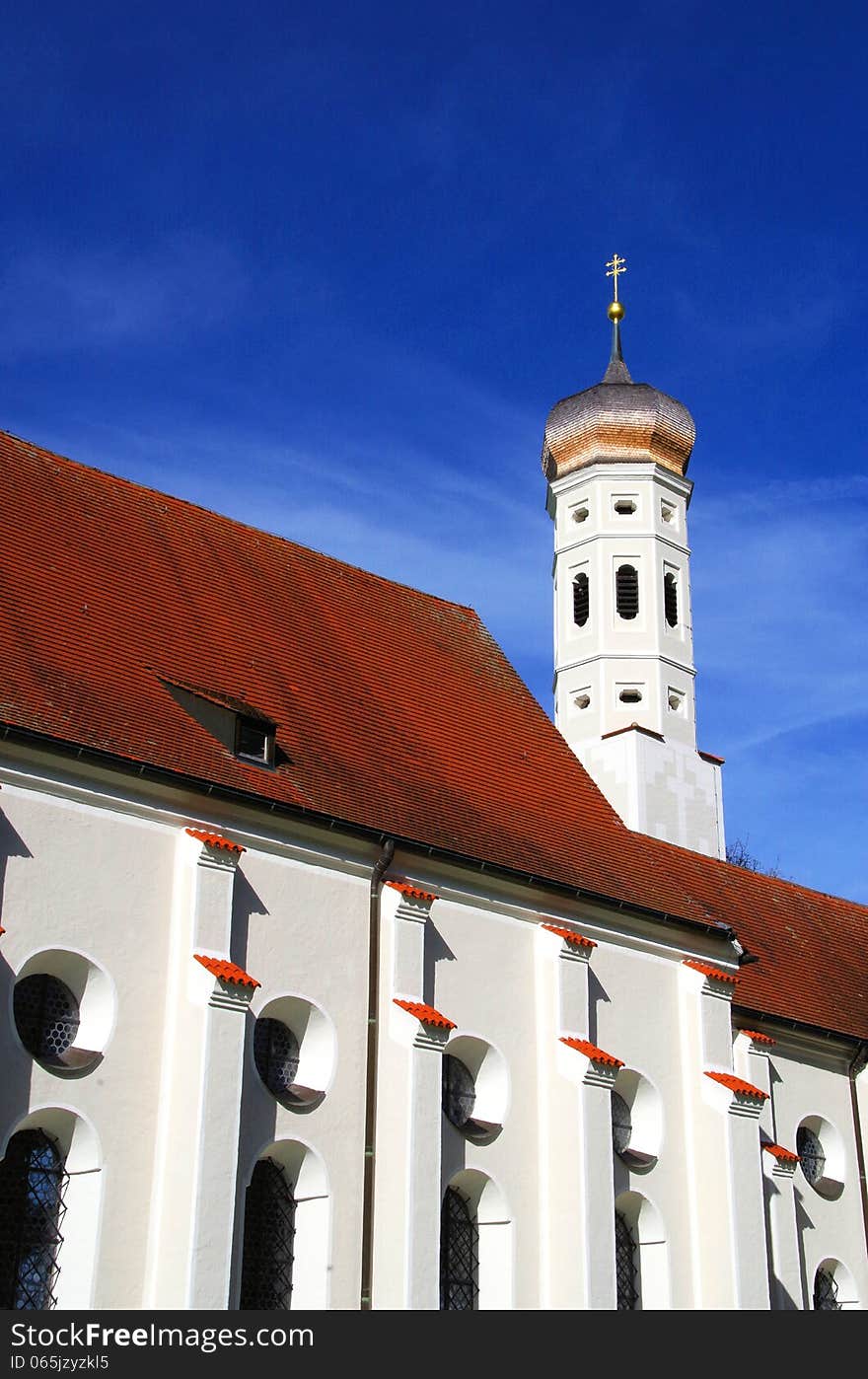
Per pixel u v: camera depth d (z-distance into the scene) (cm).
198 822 2625
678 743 5141
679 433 5516
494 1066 2967
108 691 2700
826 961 4350
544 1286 2880
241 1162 2500
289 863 2739
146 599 3045
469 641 3844
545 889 3128
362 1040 2744
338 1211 2608
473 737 3503
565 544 5450
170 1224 2359
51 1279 2314
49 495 3102
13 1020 2305
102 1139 2359
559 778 3625
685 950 3441
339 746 3081
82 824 2472
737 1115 3278
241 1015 2492
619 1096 3253
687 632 5366
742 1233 3189
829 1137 3878
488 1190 2880
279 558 3538
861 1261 3778
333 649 3391
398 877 2906
